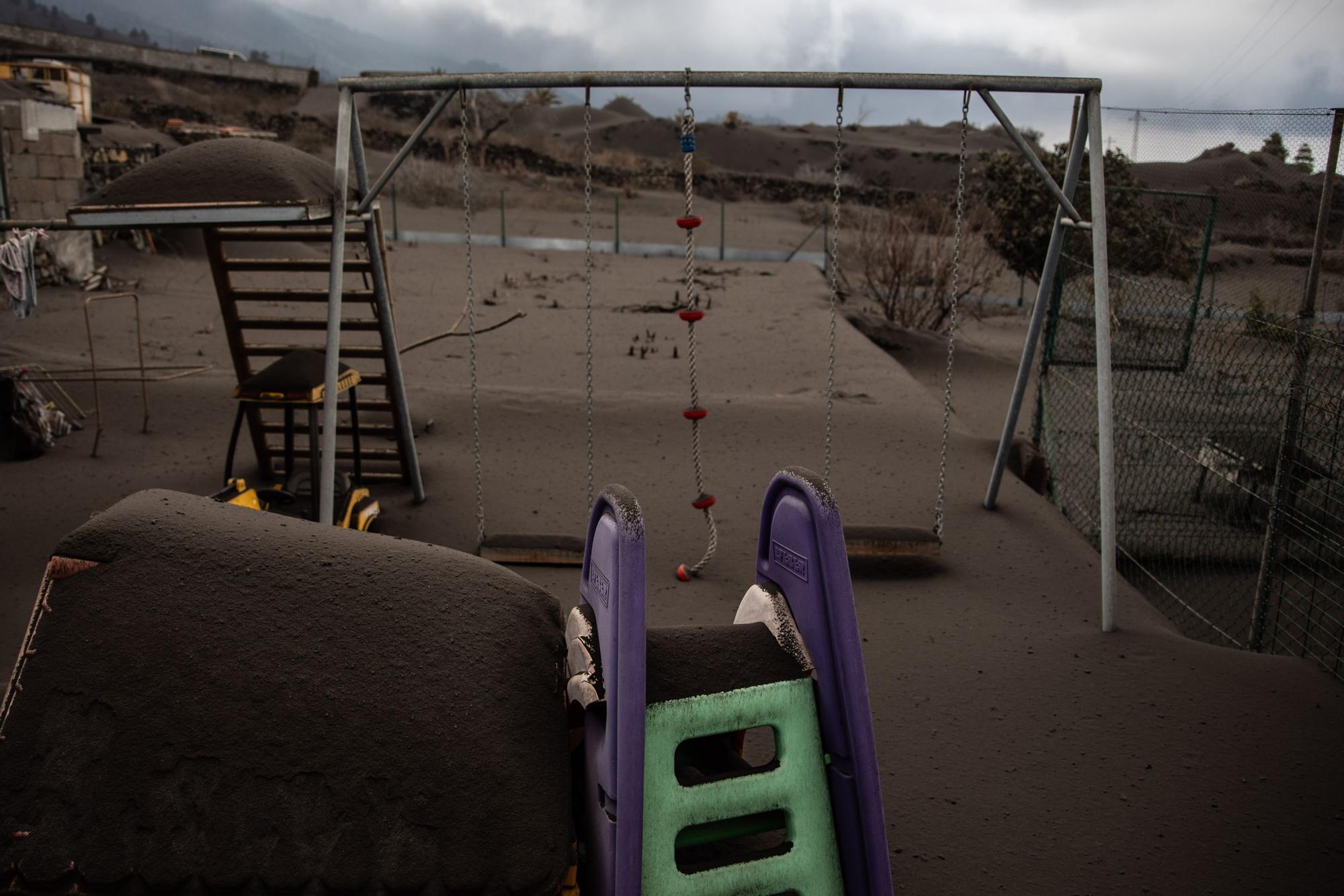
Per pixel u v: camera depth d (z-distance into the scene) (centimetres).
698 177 4700
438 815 229
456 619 263
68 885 221
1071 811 358
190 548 261
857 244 2842
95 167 2034
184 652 242
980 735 410
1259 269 820
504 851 228
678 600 546
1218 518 743
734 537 650
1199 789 373
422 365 1270
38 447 787
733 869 249
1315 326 593
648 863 242
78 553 254
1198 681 458
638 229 3494
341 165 530
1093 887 319
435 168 4016
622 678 235
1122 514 759
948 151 8181
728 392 1120
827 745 264
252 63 6931
